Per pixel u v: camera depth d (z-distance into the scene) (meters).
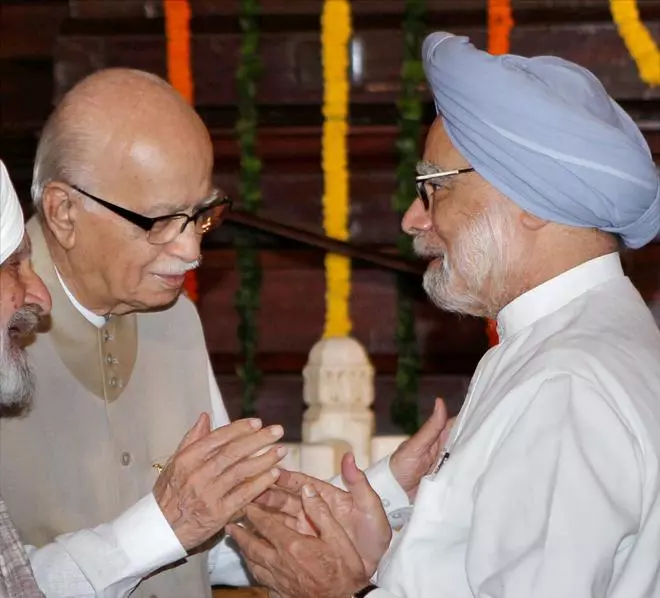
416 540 2.55
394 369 5.50
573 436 2.35
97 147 2.77
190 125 2.83
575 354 2.47
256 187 5.55
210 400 3.22
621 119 2.72
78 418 2.93
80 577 2.69
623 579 2.33
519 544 2.33
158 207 2.78
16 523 2.85
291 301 5.61
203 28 5.77
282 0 5.79
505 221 2.64
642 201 2.60
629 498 2.33
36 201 2.87
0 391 2.51
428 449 3.19
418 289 5.47
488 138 2.59
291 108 5.72
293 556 2.72
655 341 2.58
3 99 5.93
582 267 2.64
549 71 2.65
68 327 2.93
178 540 2.69
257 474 2.69
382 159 5.67
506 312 2.71
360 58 5.69
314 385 4.09
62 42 5.72
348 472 2.79
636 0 5.62
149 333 3.13
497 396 2.59
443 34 2.82
